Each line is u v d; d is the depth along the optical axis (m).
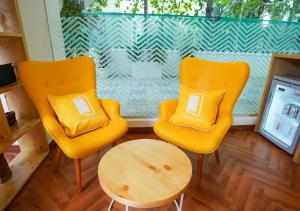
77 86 1.68
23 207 1.29
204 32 1.98
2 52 1.45
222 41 2.03
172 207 1.31
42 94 1.45
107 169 1.05
